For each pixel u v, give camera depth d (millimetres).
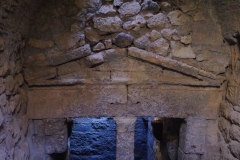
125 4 2004
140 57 1998
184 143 2250
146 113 2148
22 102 1910
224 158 2092
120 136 2168
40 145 2145
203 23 2084
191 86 2137
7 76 1619
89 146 4320
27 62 1967
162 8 2057
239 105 1943
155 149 3396
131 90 2100
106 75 2059
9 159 1587
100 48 2014
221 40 2105
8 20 1523
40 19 1973
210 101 2180
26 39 1966
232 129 1983
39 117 2096
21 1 1568
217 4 1983
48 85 2039
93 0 1975
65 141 2188
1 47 1471
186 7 2057
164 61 2006
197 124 2195
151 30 2053
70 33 1987
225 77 2158
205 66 2105
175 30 2057
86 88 2080
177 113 2170
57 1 1964
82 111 2115
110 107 2125
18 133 1794
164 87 2121
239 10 1786
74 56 1969
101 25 1981
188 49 2086
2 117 1476
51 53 1994
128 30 2029
